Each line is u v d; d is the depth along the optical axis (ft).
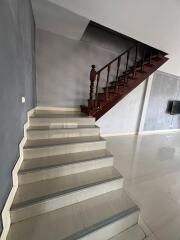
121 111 15.47
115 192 5.64
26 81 6.23
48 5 6.87
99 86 12.75
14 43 4.07
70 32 10.00
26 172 4.86
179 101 19.39
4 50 3.23
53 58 10.59
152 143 14.38
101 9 5.82
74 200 4.88
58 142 6.59
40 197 4.34
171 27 6.74
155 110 18.03
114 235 4.48
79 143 6.75
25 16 5.67
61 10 7.24
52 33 10.19
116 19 6.46
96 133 8.13
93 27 10.84
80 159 6.11
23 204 4.01
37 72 10.33
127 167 9.06
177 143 15.11
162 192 6.94
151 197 6.51
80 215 4.42
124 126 16.24
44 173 5.20
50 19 8.32
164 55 10.55
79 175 5.76
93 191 5.23
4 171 3.40
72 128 7.52
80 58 11.49
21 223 3.96
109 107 9.80
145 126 17.85
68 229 3.91
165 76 17.38
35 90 9.96
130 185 7.27
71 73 11.41
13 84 4.06
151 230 4.81
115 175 5.93
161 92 17.74
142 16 6.04
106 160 6.50
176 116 20.65
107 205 4.93
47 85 10.80
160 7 5.34
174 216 5.53
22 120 5.61
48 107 10.99
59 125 7.89
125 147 12.55
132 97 15.69
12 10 3.81
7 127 3.58
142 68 10.36
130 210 4.76
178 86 19.21
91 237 3.94
